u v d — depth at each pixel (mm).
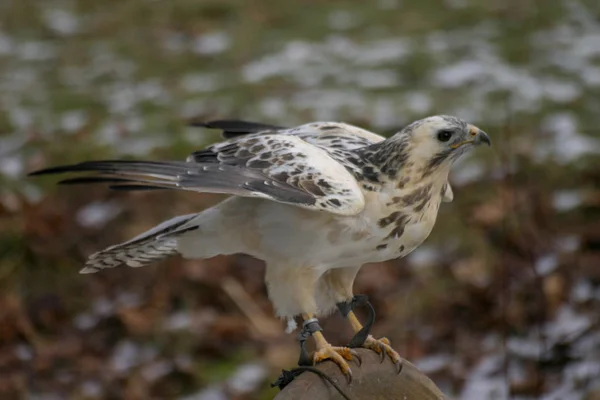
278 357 11164
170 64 16922
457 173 13195
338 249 6535
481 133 6613
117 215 12797
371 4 18828
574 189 12914
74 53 17562
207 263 12219
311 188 6336
